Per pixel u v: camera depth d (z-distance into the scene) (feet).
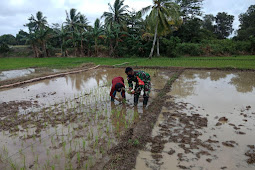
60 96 20.63
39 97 20.34
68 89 23.82
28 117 14.78
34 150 10.20
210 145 10.18
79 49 98.17
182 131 11.92
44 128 12.82
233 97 18.79
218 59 57.26
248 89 21.74
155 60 59.88
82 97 20.01
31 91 23.03
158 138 11.07
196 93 20.47
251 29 104.58
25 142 11.03
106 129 12.46
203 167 8.50
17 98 20.10
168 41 78.84
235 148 9.89
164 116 14.33
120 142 10.69
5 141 11.23
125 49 85.61
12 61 70.38
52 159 9.37
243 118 13.67
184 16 97.71
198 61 52.31
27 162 9.20
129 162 8.93
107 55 93.25
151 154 9.60
